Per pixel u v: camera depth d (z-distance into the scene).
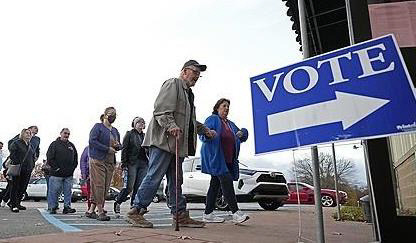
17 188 6.95
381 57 1.84
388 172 2.71
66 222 4.77
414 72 2.79
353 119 1.85
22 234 3.44
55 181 6.77
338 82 1.93
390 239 2.64
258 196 8.36
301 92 2.03
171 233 3.30
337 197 6.34
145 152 6.25
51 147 6.81
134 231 3.32
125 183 6.36
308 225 4.73
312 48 5.45
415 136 2.73
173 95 3.94
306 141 1.96
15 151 6.94
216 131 4.70
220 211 7.81
